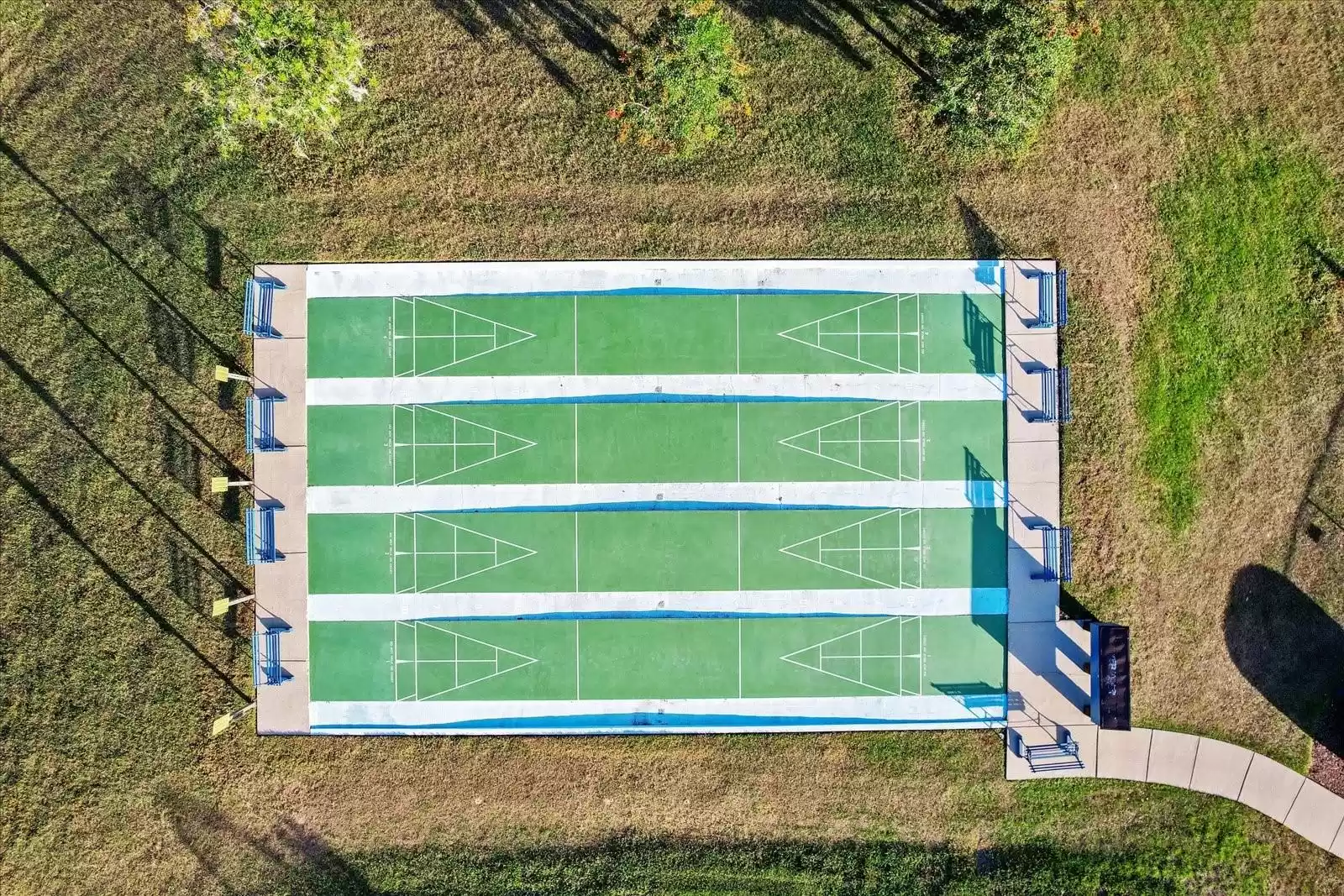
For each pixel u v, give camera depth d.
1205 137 13.22
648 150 13.14
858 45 13.14
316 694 13.13
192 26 10.95
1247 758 13.07
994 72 11.45
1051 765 13.03
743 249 13.19
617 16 13.12
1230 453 13.20
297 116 11.60
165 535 13.04
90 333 13.05
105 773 12.86
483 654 13.24
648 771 13.06
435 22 13.20
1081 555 13.19
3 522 12.96
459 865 12.90
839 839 13.00
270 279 13.13
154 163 13.07
